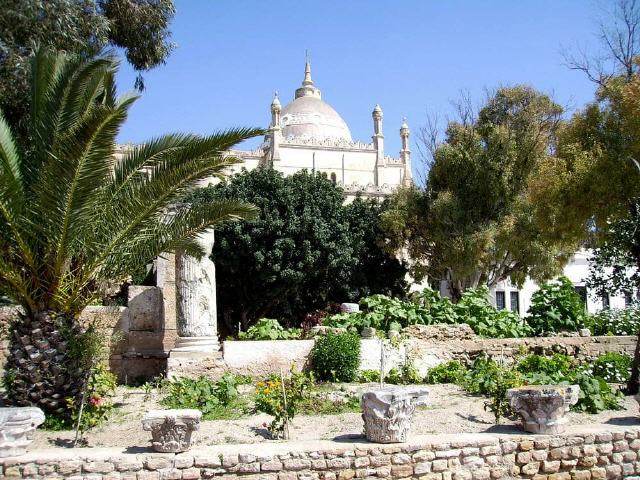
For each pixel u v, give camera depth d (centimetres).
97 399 977
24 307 1033
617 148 1571
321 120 6731
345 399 1158
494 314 1789
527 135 3144
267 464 771
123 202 1019
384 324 1628
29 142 1271
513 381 1045
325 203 2967
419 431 973
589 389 1131
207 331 1358
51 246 984
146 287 1568
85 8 1819
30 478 733
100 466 742
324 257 2859
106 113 891
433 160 3325
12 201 938
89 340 1027
